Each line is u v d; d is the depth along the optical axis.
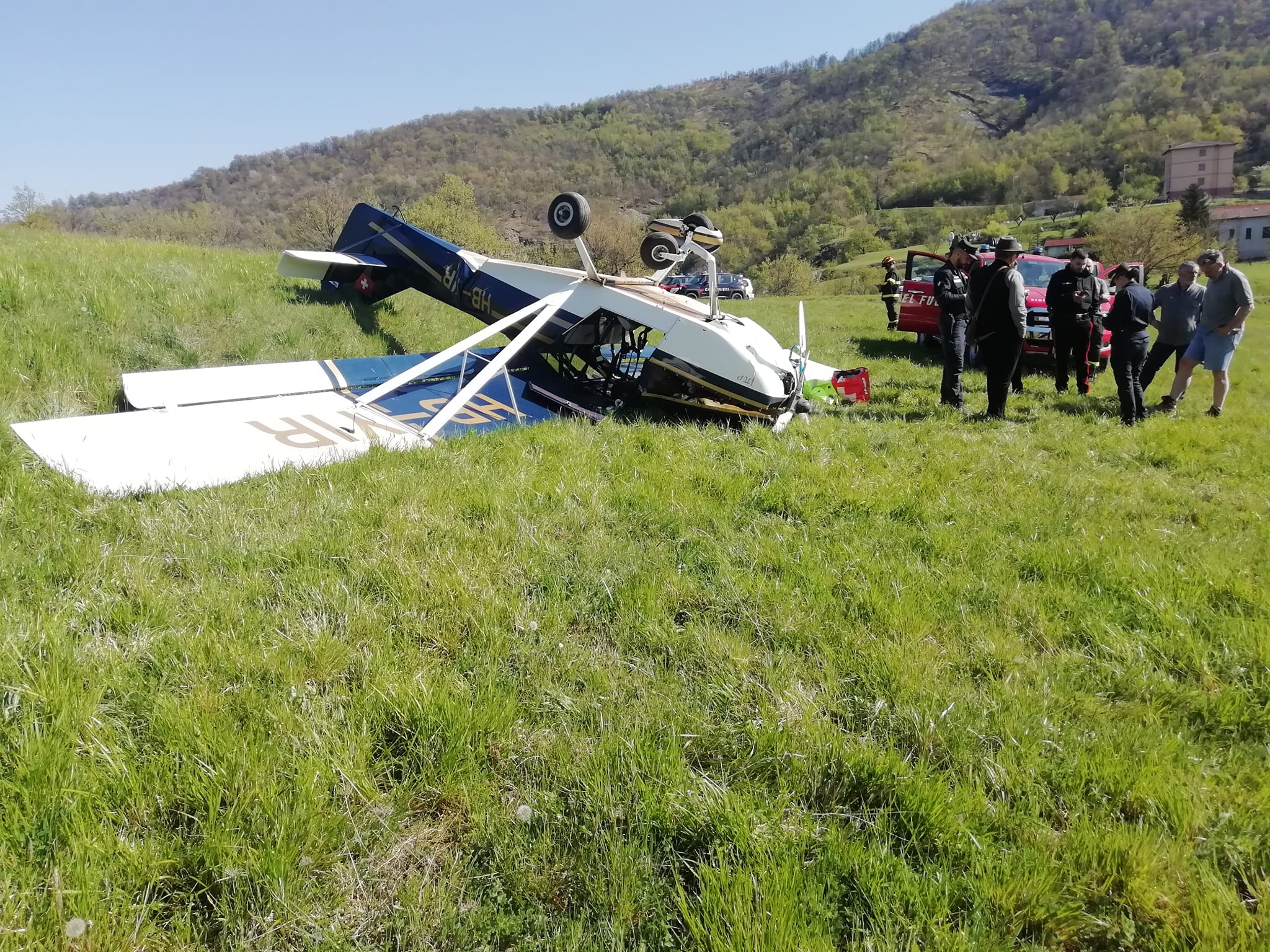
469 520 3.58
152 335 6.11
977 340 7.05
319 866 1.68
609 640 2.69
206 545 3.01
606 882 1.67
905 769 2.03
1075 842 1.82
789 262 62.41
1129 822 1.92
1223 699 2.42
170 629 2.44
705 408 5.95
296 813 1.74
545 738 2.13
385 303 8.80
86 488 3.38
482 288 7.38
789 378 5.98
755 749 2.12
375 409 5.25
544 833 1.79
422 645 2.54
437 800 1.90
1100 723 2.33
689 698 2.36
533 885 1.67
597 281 6.44
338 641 2.44
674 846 1.80
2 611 2.40
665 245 7.08
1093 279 8.60
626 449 4.96
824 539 3.70
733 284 29.27
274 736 1.99
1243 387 10.27
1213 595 3.22
